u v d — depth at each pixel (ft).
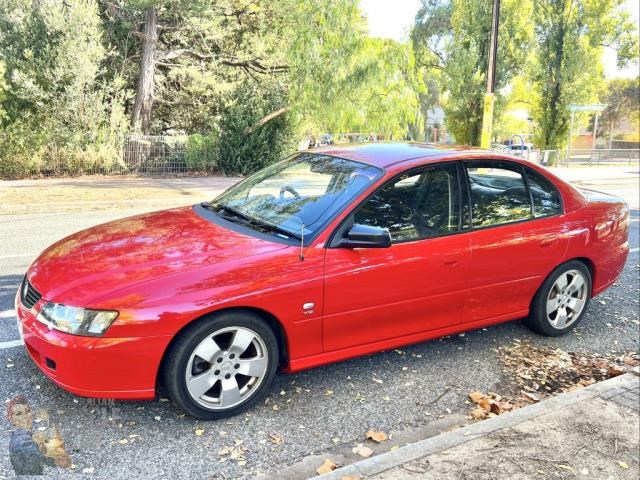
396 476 9.57
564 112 106.83
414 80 69.97
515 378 14.30
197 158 64.49
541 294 16.11
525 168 15.75
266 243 12.36
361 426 11.85
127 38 69.51
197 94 81.61
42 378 12.90
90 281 11.01
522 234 15.10
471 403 13.03
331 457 10.73
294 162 15.92
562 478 9.89
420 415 12.40
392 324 13.44
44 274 11.73
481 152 15.23
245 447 10.86
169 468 10.12
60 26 54.13
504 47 96.22
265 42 79.10
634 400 12.57
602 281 17.51
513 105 121.29
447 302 14.16
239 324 11.41
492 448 10.57
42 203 38.04
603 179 74.84
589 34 105.70
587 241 16.48
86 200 40.29
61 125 55.77
